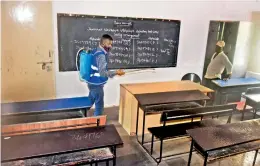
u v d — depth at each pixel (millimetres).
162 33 4883
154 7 4668
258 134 2451
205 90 3805
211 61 5059
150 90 3666
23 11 3771
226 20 5293
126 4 4430
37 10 3857
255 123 2701
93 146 2053
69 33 4156
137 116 3502
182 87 3928
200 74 5500
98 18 4281
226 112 3150
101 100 3639
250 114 4730
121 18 4453
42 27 3957
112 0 4305
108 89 4773
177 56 5195
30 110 2936
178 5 4859
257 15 5055
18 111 2885
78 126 2479
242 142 2285
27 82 4086
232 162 3100
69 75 4363
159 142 3525
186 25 5066
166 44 5000
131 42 4672
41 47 4031
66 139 2137
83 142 2104
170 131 2975
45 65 4137
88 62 3416
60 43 4148
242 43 4871
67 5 4031
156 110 3469
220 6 5207
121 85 3914
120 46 4609
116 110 4672
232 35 4840
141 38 4734
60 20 4039
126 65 4777
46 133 2217
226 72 4977
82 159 2152
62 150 1966
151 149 3168
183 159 3117
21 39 3867
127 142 3502
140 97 3301
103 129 2342
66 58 4258
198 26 5180
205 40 5336
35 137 2139
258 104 3998
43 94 4258
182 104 3787
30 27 3879
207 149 2137
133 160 3059
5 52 3795
